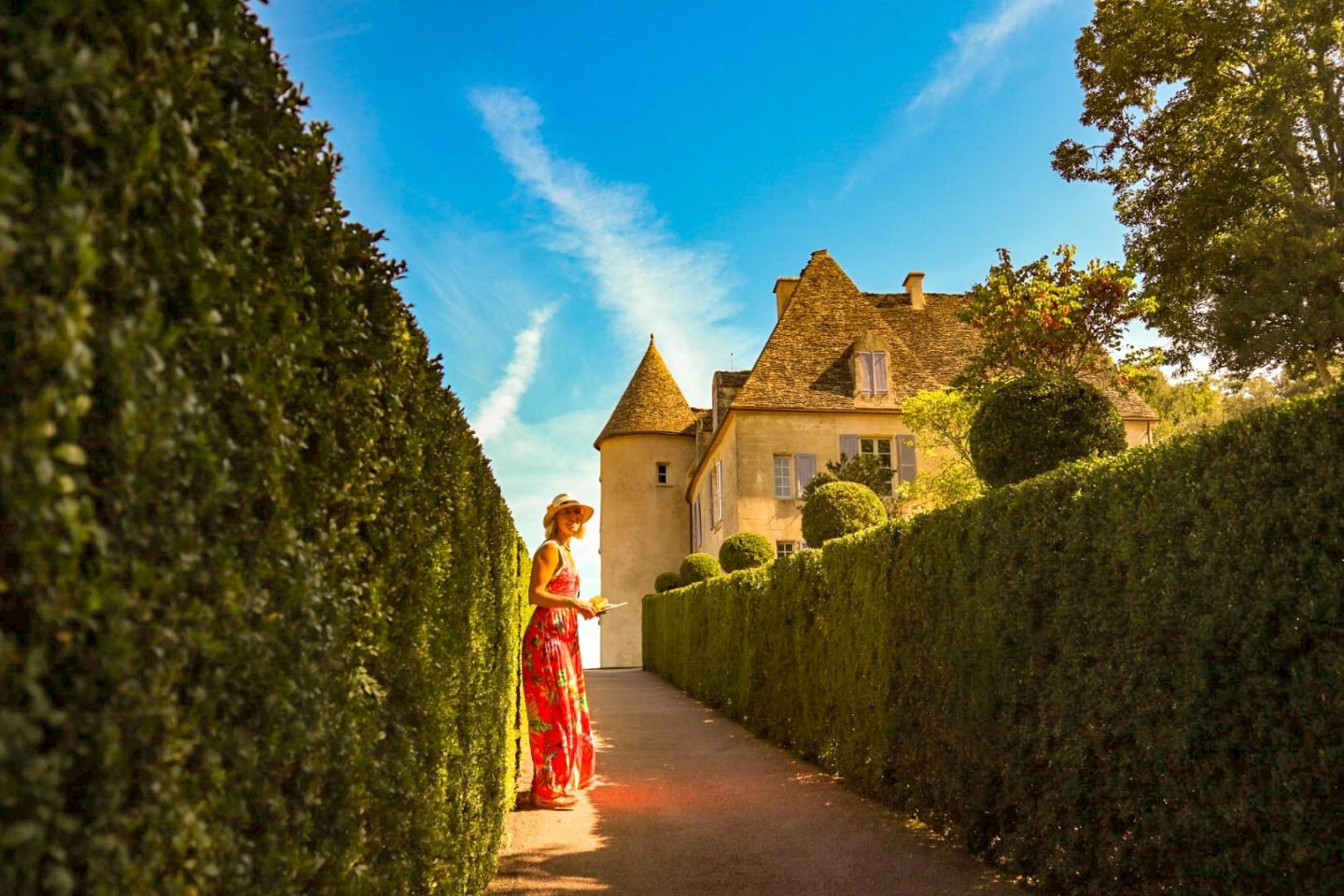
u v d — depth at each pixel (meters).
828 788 7.38
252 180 1.63
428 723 2.96
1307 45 21.22
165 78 1.31
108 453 1.17
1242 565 3.33
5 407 0.99
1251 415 3.40
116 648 1.12
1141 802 3.85
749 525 25.78
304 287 1.94
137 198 1.24
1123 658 3.96
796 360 27.48
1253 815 3.24
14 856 0.97
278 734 1.65
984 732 5.16
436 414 3.45
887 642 6.66
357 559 2.32
